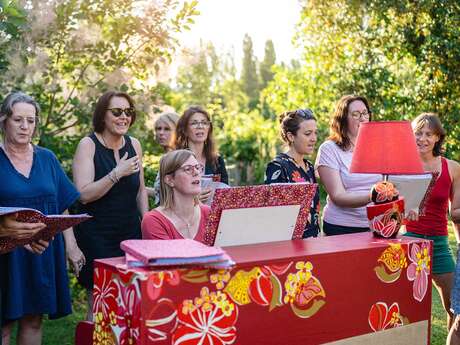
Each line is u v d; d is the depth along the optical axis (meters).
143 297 2.03
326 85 11.59
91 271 3.80
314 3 11.41
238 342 2.25
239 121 20.17
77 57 5.54
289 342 2.39
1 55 4.90
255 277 2.30
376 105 10.43
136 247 2.22
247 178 16.47
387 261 2.72
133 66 5.65
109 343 2.26
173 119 5.19
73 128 5.68
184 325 2.12
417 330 2.86
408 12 10.10
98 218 3.81
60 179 3.55
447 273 4.16
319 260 2.47
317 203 3.92
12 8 4.19
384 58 10.72
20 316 3.25
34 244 3.08
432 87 10.01
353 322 2.60
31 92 5.34
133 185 3.92
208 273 2.17
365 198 3.73
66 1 5.20
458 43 9.62
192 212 3.02
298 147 3.88
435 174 3.43
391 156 3.04
